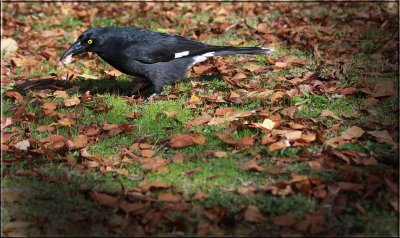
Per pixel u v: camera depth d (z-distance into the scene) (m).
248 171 9.19
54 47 16.31
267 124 10.47
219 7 19.23
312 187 8.65
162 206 8.30
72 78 14.00
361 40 15.66
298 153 9.71
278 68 13.78
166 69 12.74
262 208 8.24
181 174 9.22
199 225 7.81
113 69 14.52
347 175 8.74
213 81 13.26
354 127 10.15
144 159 9.63
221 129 10.70
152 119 11.34
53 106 11.96
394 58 14.20
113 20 18.78
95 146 10.28
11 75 14.36
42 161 9.84
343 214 8.08
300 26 17.20
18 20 18.86
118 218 7.99
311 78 12.82
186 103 12.00
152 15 19.02
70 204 8.48
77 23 18.75
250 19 17.94
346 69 13.37
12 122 11.37
